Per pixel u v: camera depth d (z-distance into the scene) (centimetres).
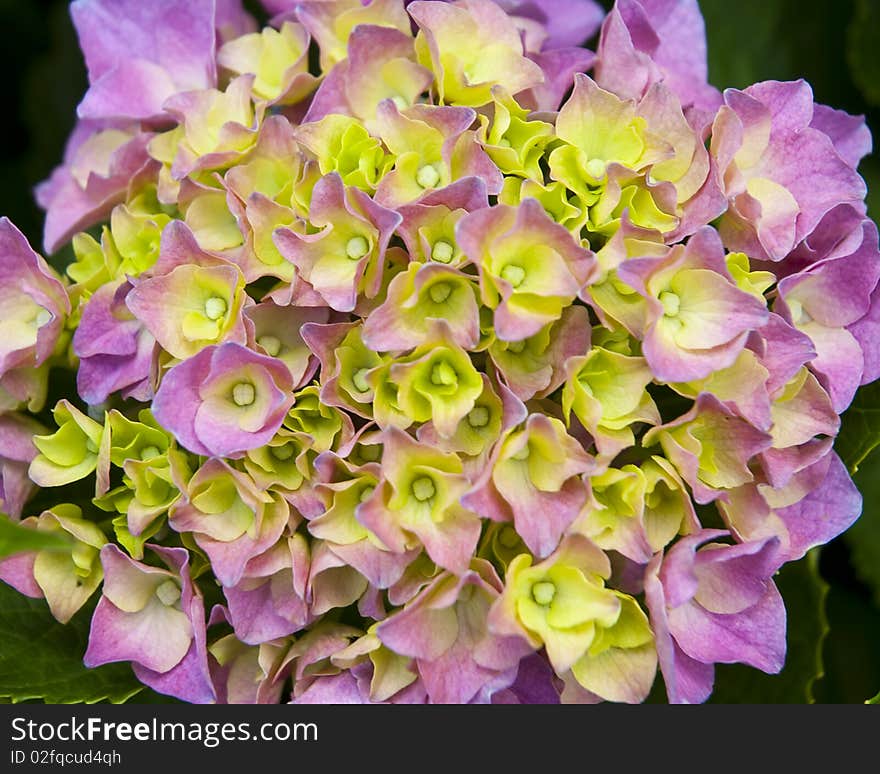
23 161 69
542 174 55
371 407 54
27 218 69
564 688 55
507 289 53
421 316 53
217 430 54
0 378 56
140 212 58
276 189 56
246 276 55
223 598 56
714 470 54
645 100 55
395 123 54
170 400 54
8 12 69
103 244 57
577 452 53
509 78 56
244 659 56
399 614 53
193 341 55
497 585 53
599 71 57
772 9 65
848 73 65
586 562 53
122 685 57
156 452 55
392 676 54
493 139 54
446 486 53
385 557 53
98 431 55
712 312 54
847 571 65
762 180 56
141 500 55
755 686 59
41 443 56
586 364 53
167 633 55
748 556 54
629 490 53
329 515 53
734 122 55
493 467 53
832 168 56
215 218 56
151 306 54
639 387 53
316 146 55
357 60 55
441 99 55
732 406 54
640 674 54
